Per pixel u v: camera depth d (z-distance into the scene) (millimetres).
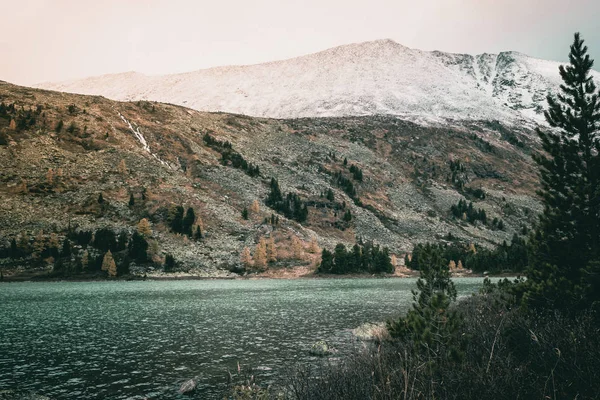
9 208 112375
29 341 29484
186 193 144750
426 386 8070
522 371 8289
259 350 25812
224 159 190125
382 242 162500
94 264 99750
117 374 20641
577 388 7523
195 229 122312
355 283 95938
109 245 107125
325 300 56781
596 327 10961
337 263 120312
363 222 175500
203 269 108250
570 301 13633
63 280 93750
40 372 21141
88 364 22734
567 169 17719
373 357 11711
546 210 17984
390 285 88562
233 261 115562
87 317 41625
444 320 11664
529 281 17016
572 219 16953
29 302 55500
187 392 17391
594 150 17547
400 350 12891
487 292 30359
